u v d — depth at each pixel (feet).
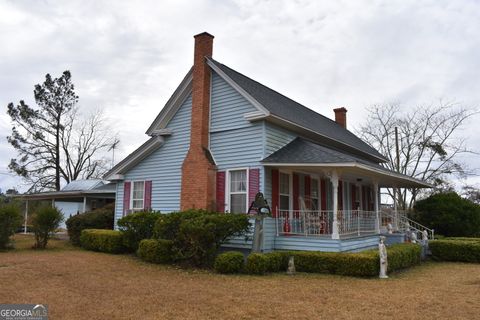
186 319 19.94
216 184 46.03
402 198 112.27
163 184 52.60
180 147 51.42
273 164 41.39
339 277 33.65
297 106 66.13
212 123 47.93
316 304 23.44
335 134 60.95
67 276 31.78
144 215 44.52
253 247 38.93
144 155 55.21
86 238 52.90
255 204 39.68
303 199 48.73
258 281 31.19
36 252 48.60
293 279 32.37
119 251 48.39
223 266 34.96
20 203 65.72
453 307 22.95
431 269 41.88
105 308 21.84
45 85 127.85
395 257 37.70
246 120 44.62
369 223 53.78
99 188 78.18
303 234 42.47
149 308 21.97
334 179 40.52
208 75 48.88
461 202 70.95
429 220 70.95
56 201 99.40
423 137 110.32
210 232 35.88
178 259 39.55
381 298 25.29
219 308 22.18
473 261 48.98
